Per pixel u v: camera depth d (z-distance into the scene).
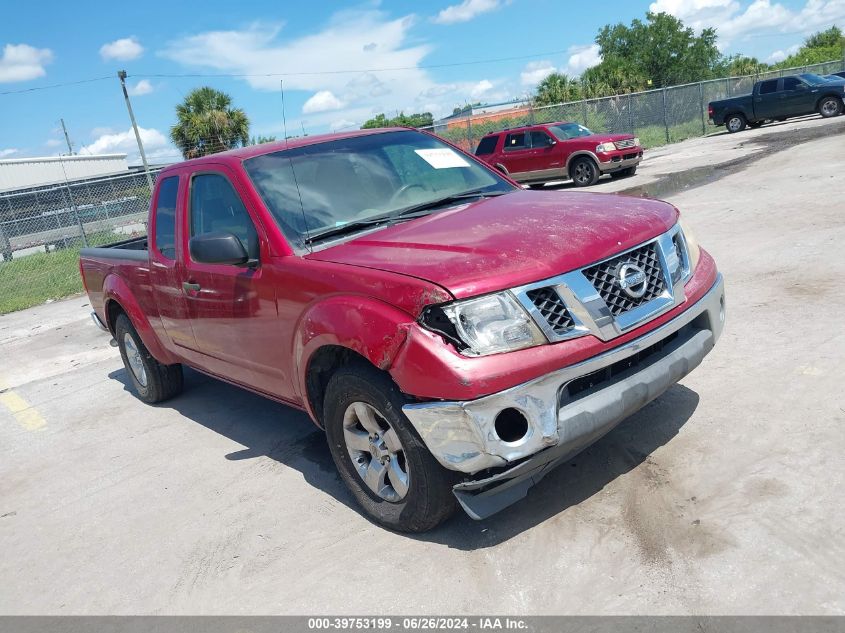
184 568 3.44
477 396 2.73
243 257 3.70
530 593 2.77
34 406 6.58
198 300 4.40
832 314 5.05
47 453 5.32
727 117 26.70
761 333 4.94
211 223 4.27
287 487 4.07
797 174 11.88
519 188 4.52
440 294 2.80
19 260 18.44
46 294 13.28
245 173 4.06
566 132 18.88
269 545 3.50
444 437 2.83
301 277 3.45
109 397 6.49
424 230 3.51
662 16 62.19
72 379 7.31
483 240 3.16
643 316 3.06
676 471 3.39
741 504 3.04
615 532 3.03
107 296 5.84
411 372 2.86
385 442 3.24
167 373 5.87
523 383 2.75
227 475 4.37
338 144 4.42
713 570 2.68
